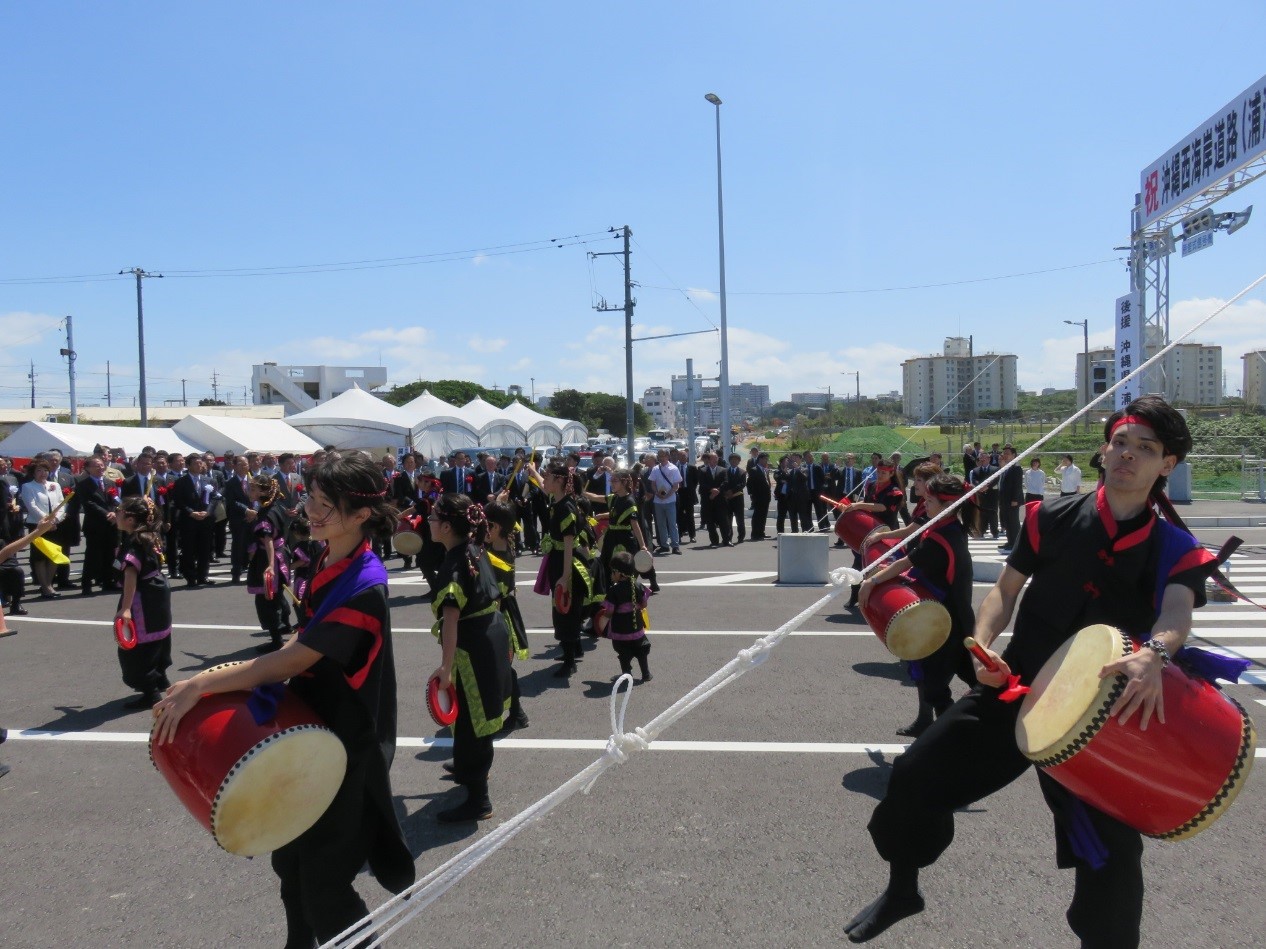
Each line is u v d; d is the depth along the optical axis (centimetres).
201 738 245
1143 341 1902
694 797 501
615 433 10488
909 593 518
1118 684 238
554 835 454
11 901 398
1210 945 350
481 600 474
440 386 8494
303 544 849
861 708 665
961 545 544
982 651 281
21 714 684
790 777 530
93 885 413
